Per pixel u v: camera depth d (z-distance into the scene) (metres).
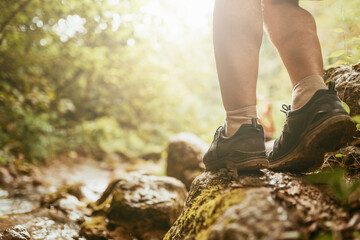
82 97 10.48
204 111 10.77
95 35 8.50
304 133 1.14
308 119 1.13
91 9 6.40
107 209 2.50
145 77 10.95
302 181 1.11
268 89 7.86
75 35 8.43
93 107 10.83
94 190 3.65
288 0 1.32
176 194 2.49
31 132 6.45
